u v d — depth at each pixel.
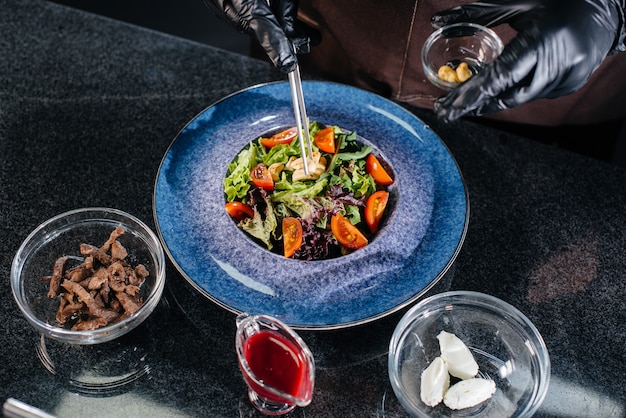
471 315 0.77
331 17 0.96
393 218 0.81
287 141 0.87
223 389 0.73
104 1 1.19
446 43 0.82
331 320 0.74
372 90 1.02
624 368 0.76
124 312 0.75
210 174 0.84
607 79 0.94
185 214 0.81
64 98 0.93
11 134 0.90
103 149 0.89
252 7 0.78
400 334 0.75
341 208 0.82
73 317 0.75
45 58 0.97
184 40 1.00
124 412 0.72
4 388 0.73
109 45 0.99
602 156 1.02
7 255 0.81
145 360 0.75
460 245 0.79
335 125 0.88
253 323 0.71
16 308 0.77
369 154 0.86
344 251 0.81
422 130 0.87
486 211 0.86
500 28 0.92
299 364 0.70
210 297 0.75
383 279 0.77
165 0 1.18
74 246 0.79
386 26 0.93
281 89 0.90
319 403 0.73
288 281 0.77
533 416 0.73
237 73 0.97
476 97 0.72
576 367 0.76
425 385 0.71
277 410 0.72
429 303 0.77
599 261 0.83
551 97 0.80
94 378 0.74
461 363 0.72
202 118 0.87
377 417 0.72
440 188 0.83
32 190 0.86
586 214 0.86
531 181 0.88
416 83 0.98
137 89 0.95
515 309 0.76
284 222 0.81
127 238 0.80
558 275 0.81
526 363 0.74
